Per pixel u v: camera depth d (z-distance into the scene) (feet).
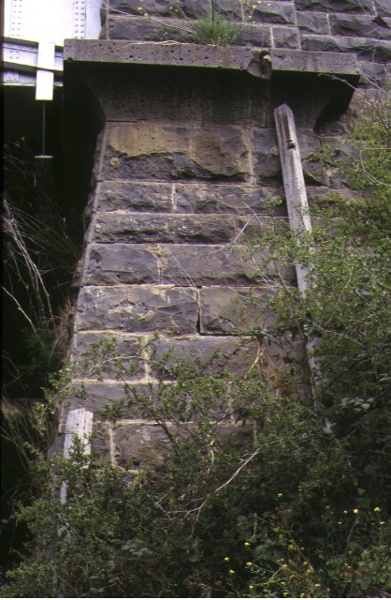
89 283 20.71
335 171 23.04
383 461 17.04
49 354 24.06
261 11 24.81
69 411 18.81
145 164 22.33
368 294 17.79
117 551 15.71
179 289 20.88
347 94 23.76
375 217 20.74
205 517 16.44
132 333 20.26
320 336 18.74
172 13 24.32
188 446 17.58
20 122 26.45
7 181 27.22
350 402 16.92
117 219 21.52
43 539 16.06
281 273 20.90
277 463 16.53
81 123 24.08
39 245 26.35
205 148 22.68
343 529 16.16
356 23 25.76
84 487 16.35
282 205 22.33
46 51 25.34
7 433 23.89
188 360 20.03
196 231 21.65
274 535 16.47
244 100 23.32
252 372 18.45
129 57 22.74
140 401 17.69
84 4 25.93
